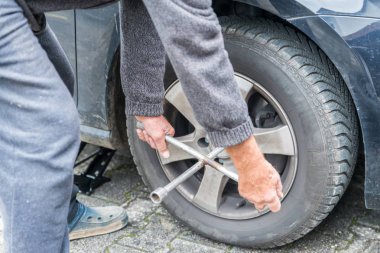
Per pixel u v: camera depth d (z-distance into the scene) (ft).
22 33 4.80
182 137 7.75
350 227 8.29
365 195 6.95
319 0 6.47
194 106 4.73
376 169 6.77
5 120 4.93
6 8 4.71
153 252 7.96
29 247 5.05
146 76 6.24
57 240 5.19
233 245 7.98
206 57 4.56
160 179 8.15
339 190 7.12
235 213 7.78
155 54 6.14
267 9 6.71
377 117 6.55
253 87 7.20
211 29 4.52
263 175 5.11
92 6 5.28
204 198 7.82
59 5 5.11
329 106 6.82
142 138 7.11
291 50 6.89
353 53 6.40
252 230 7.69
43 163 4.90
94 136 8.38
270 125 7.52
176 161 8.02
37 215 4.99
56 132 4.90
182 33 4.43
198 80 4.54
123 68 6.26
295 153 7.14
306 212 7.27
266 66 6.99
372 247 7.90
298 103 6.92
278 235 7.55
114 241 8.21
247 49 7.04
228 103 4.66
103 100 8.02
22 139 4.87
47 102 4.86
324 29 6.46
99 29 7.61
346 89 7.07
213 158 6.89
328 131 6.86
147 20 5.97
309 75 6.84
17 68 4.76
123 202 9.08
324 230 8.24
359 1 6.37
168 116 7.84
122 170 9.89
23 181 4.92
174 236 8.26
